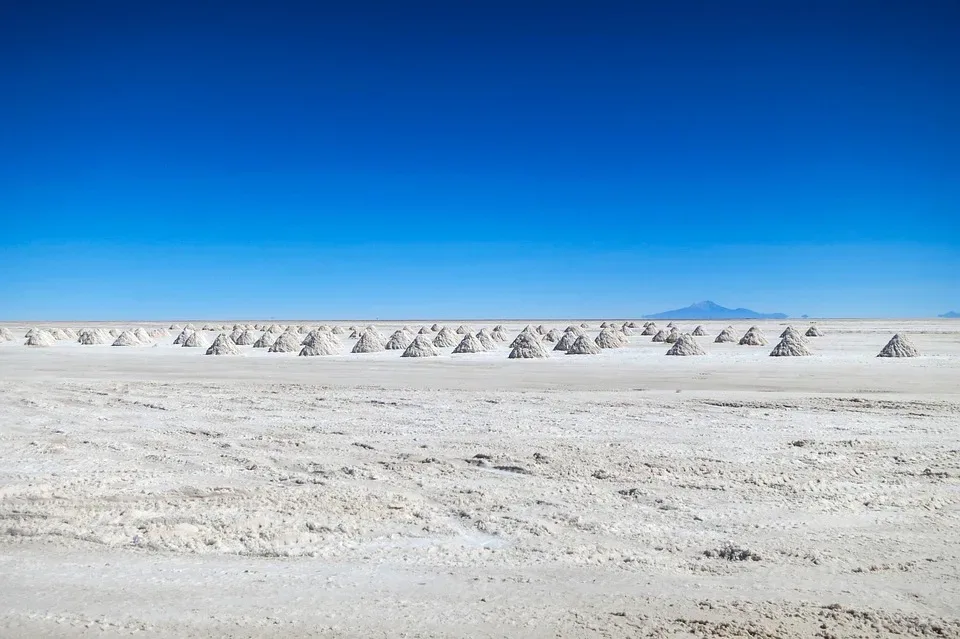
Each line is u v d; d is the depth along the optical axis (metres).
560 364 33.69
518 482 10.48
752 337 51.66
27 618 5.70
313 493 9.74
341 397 21.22
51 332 70.06
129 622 5.62
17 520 8.45
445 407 18.78
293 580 6.57
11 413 18.42
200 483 10.46
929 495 9.60
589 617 5.74
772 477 10.57
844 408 18.09
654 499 9.45
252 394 22.30
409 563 7.07
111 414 18.12
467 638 5.36
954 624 5.63
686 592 6.29
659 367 31.59
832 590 6.35
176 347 54.84
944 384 23.84
